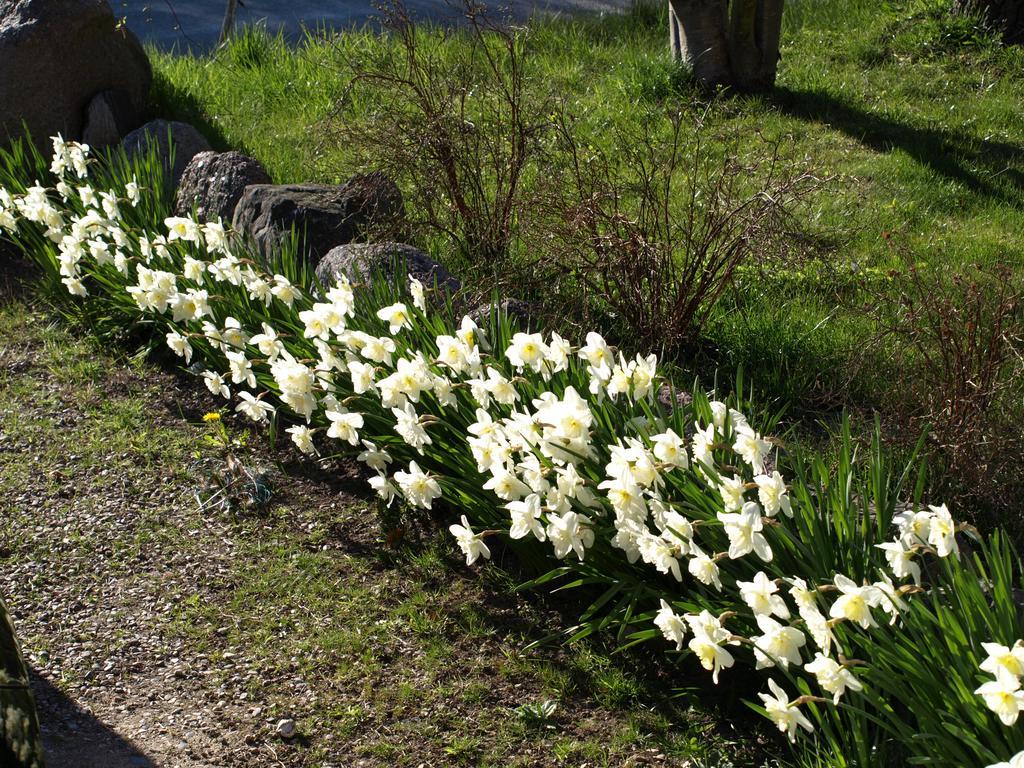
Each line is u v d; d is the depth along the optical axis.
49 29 6.80
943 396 3.86
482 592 3.63
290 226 5.46
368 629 3.47
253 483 4.20
